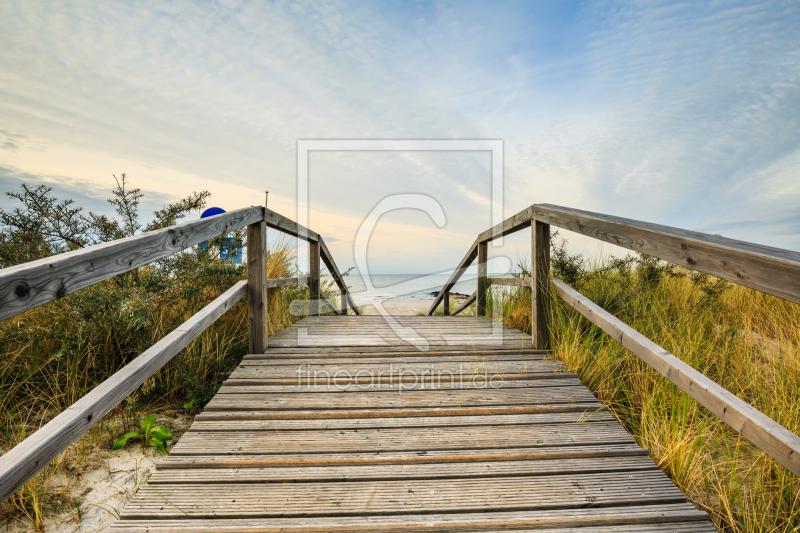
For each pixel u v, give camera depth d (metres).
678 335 3.02
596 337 3.21
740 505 1.72
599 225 2.29
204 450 1.94
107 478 1.92
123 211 3.66
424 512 1.59
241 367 2.86
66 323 2.57
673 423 2.16
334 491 1.69
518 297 4.58
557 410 2.33
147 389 2.63
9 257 2.99
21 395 2.43
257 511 1.58
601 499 1.66
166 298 3.01
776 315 3.60
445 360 3.02
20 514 1.68
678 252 1.71
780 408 2.23
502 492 1.70
